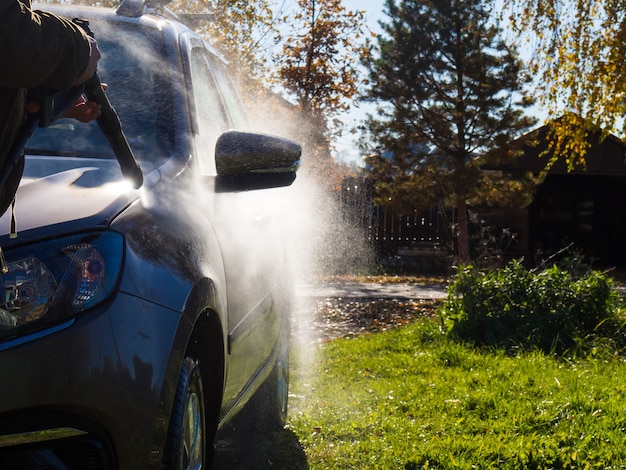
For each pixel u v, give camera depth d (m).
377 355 8.23
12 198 2.07
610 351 8.27
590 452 4.58
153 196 2.88
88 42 1.99
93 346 2.33
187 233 2.92
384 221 26.59
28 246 2.38
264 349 4.31
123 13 4.04
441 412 5.64
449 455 4.50
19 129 1.96
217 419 3.31
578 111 18.36
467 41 22.28
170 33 4.03
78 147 3.19
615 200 28.69
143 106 3.53
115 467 2.39
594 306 9.01
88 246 2.45
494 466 4.46
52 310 2.32
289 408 5.83
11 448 2.26
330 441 4.99
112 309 2.41
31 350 2.26
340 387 6.53
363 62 23.14
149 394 2.44
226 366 3.27
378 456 4.62
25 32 1.79
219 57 5.02
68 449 2.33
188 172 3.29
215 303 2.99
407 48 22.44
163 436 2.53
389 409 5.70
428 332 9.22
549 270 9.52
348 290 17.80
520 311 8.93
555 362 7.63
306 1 23.28
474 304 9.05
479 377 6.77
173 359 2.55
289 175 3.43
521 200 23.41
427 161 23.44
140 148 3.30
